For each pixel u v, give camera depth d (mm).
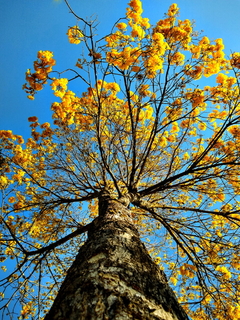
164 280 1464
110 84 3287
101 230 1893
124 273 1212
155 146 4223
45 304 3777
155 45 2705
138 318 931
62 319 929
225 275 3502
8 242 3598
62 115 3459
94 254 1451
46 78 2533
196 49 2973
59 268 4109
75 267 1447
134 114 3994
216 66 3010
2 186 3676
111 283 1096
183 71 3090
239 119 3096
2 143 3809
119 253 1448
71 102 3410
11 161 3762
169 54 3006
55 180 4348
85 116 3893
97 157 4246
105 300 976
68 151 4301
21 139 3930
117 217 2283
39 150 4191
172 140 4324
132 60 2701
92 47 2666
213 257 3656
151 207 3814
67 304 1018
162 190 4164
